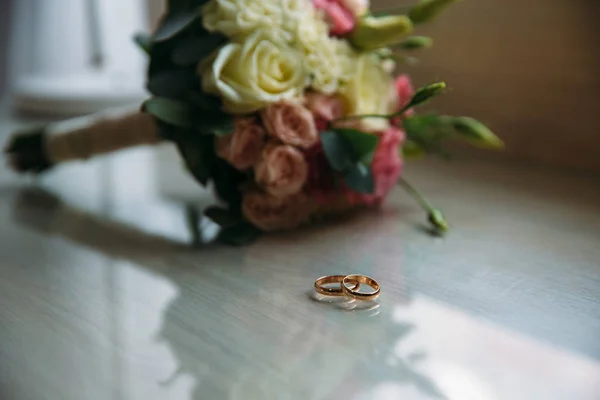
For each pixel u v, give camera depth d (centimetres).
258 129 48
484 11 69
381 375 34
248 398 32
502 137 71
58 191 64
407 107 47
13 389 33
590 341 37
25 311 40
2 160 75
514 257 47
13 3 102
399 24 48
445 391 33
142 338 37
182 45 48
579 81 65
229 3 47
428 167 70
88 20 96
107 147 60
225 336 37
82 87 94
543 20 65
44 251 49
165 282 43
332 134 48
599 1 62
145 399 32
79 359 35
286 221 51
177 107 47
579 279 44
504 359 35
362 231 52
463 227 52
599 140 65
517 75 68
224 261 46
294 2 48
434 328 38
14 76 105
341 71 49
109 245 50
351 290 40
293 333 37
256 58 46
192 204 59
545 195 60
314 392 33
